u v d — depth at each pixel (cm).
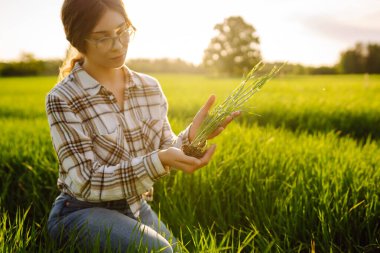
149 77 250
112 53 203
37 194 348
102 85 221
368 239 288
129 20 206
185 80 3906
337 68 8431
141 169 200
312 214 290
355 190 313
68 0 198
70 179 213
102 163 219
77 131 210
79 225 212
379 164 385
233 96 226
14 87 3017
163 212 326
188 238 278
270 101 1166
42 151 452
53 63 6291
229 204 320
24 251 211
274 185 348
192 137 230
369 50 8375
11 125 761
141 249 196
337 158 400
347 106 998
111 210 219
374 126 792
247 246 278
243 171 361
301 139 538
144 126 238
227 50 7962
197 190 346
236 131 534
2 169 428
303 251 284
